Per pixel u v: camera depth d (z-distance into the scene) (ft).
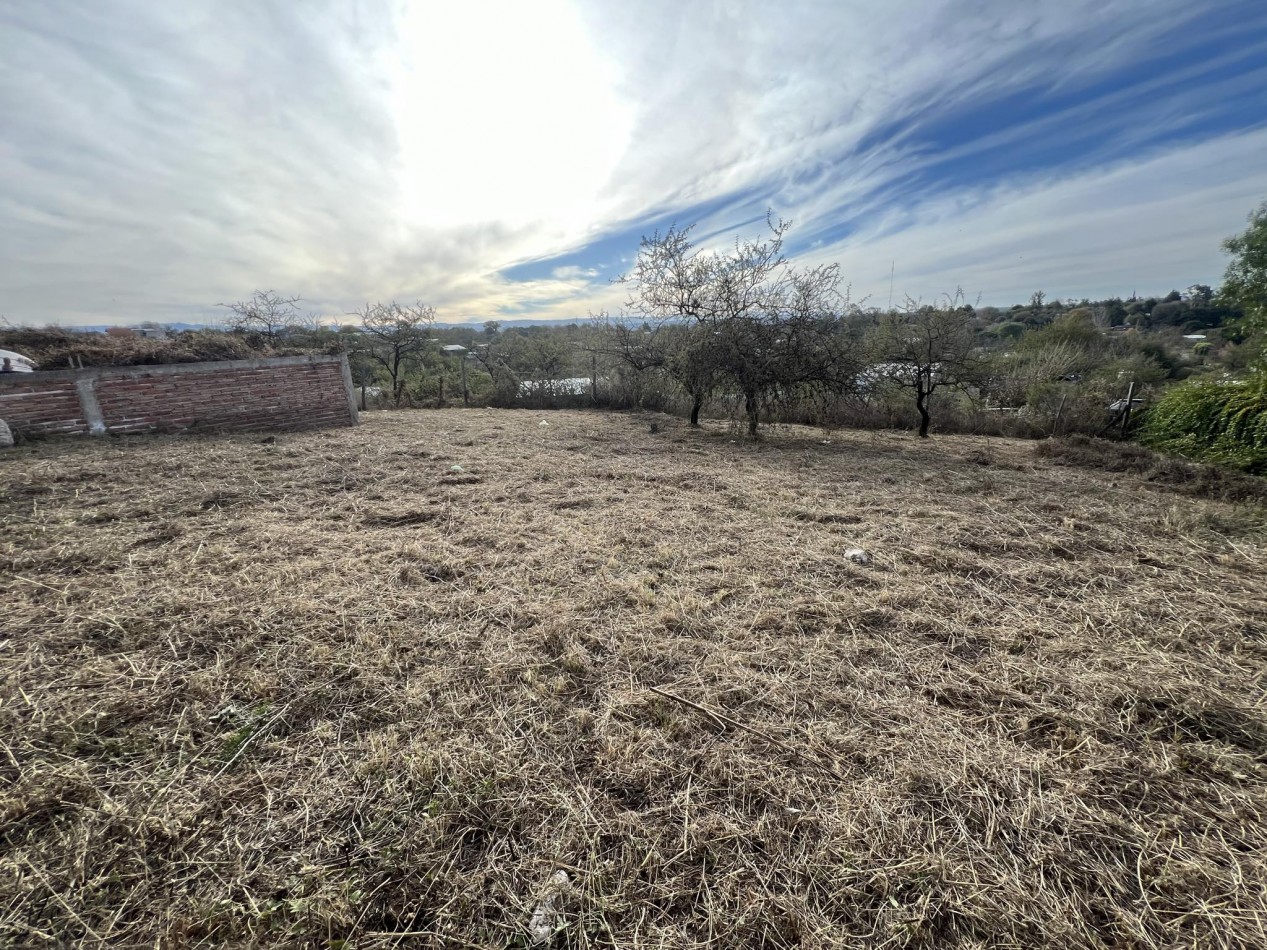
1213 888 4.46
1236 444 20.31
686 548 12.14
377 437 27.07
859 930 4.13
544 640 8.34
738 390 29.89
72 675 7.07
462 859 4.70
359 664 7.51
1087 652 8.09
